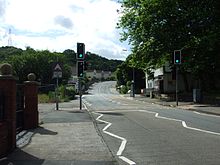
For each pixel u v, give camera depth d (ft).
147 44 144.87
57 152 35.70
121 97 222.48
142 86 305.53
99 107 112.68
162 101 146.00
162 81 199.31
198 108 95.50
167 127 54.54
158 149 36.40
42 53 288.51
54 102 150.82
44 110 99.09
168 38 138.41
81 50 99.25
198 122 61.05
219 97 117.29
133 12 152.35
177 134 46.73
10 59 284.82
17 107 50.01
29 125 54.85
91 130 53.16
